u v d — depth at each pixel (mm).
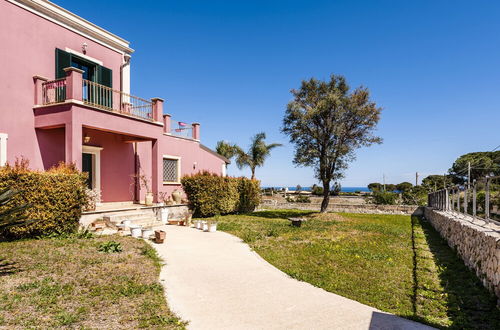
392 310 4828
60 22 12422
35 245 7992
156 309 4629
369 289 5699
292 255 8180
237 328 4156
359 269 6957
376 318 4504
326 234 11695
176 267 6930
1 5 10570
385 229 13195
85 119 11008
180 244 9320
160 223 13250
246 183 20266
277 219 16656
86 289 5262
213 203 16797
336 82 17531
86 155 13398
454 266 7418
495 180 7621
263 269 6945
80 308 4492
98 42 14047
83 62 13391
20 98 10969
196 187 15781
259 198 22703
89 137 13039
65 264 6512
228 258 7855
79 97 10859
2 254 7051
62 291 5098
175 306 4824
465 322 4375
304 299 5215
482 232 6379
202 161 20500
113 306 4660
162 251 8352
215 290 5586
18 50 10977
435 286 5930
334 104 16516
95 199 11680
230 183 18344
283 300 5164
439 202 15617
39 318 4168
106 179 14227
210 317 4480
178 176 18266
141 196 15836
